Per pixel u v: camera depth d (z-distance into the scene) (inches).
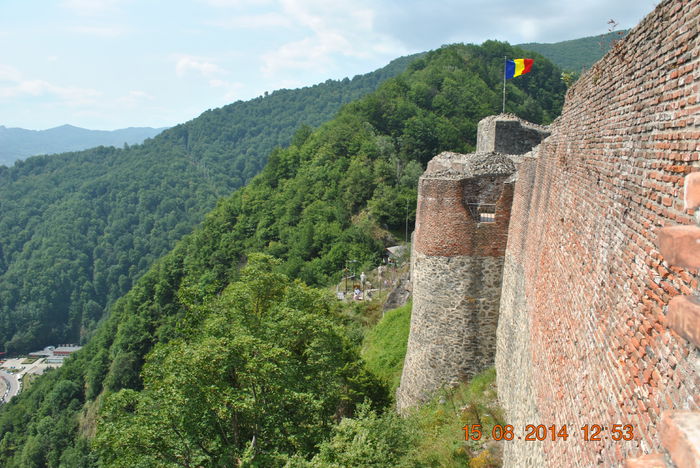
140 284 2603.3
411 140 2635.3
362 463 454.0
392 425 506.9
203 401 562.3
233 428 626.5
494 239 596.7
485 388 575.2
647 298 167.2
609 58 255.6
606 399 193.0
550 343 306.0
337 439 494.9
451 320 620.1
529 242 452.4
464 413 537.6
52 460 2069.4
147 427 549.6
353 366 760.3
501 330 576.7
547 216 381.4
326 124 3105.3
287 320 721.0
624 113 222.8
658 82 182.2
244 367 592.1
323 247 2202.3
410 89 3061.0
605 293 215.5
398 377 845.8
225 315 776.9
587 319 236.1
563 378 262.4
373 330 1106.1
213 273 2452.0
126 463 544.7
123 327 2331.4
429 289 634.2
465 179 603.5
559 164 358.9
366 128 2753.4
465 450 474.3
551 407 279.7
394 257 1877.5
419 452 490.0
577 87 329.1
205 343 579.2
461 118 2871.6
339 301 1440.7
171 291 2432.3
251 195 2933.1
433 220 621.0
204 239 2881.4
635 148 203.0
